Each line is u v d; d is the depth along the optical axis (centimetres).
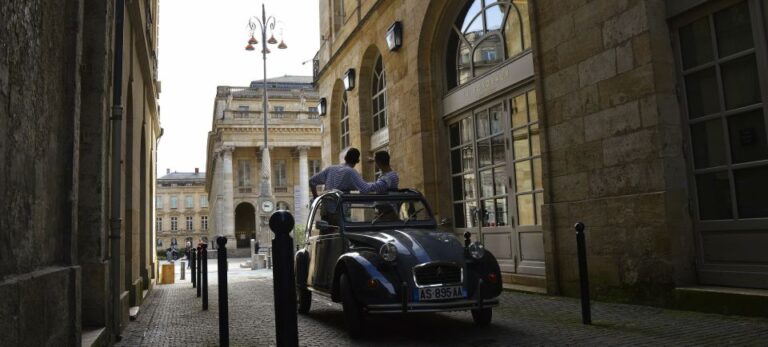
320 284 742
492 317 694
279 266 279
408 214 733
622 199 739
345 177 798
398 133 1425
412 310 565
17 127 299
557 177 866
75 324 404
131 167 907
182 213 12006
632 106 728
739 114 636
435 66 1301
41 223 354
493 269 607
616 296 747
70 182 417
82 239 561
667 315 626
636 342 506
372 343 577
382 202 729
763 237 607
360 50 1712
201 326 760
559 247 861
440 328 642
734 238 639
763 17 609
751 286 616
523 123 1001
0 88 266
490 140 1112
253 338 650
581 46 818
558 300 809
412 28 1337
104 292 561
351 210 707
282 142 6788
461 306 577
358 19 1753
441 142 1289
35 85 337
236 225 7344
